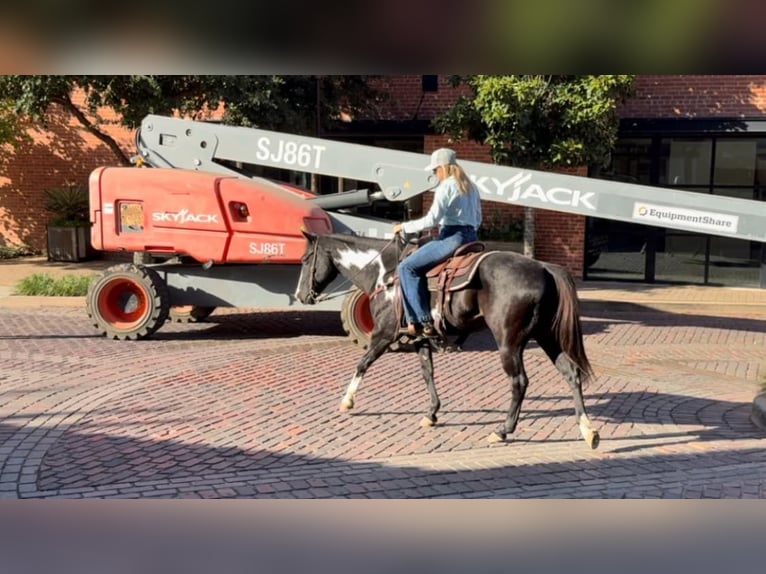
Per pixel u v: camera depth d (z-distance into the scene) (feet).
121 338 36.73
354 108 58.70
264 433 23.25
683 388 30.07
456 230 22.93
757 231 33.01
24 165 65.82
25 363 31.65
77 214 63.26
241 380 29.43
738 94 56.44
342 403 24.99
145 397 26.81
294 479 19.47
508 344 21.67
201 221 35.32
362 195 37.70
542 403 27.35
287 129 51.65
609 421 25.38
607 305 49.83
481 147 59.67
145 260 39.40
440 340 24.27
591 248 59.98
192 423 24.03
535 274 21.49
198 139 37.70
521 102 45.52
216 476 19.65
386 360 33.60
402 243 24.49
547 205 35.27
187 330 39.96
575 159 47.19
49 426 23.47
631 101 57.93
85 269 58.13
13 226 66.95
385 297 24.14
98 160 65.05
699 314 47.93
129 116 46.98
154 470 20.04
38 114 48.60
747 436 23.93
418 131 59.98
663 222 33.99
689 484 19.33
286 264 36.65
